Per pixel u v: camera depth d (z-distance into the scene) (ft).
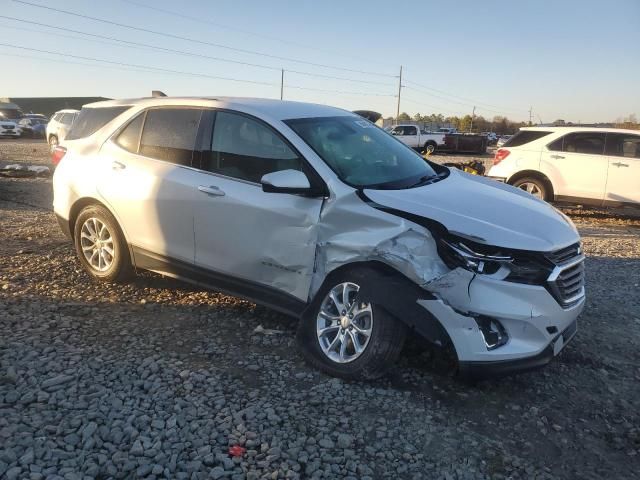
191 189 14.89
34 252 21.20
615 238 30.42
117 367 12.39
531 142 38.29
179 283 18.10
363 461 9.63
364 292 11.80
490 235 11.39
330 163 13.33
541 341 11.46
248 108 14.78
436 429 10.73
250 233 13.89
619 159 35.47
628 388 12.84
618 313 17.56
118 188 16.46
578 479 9.61
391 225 11.95
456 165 40.52
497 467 9.75
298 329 13.29
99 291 17.11
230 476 9.01
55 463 9.09
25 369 12.01
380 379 12.48
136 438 9.86
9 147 85.46
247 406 11.09
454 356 11.34
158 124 16.31
